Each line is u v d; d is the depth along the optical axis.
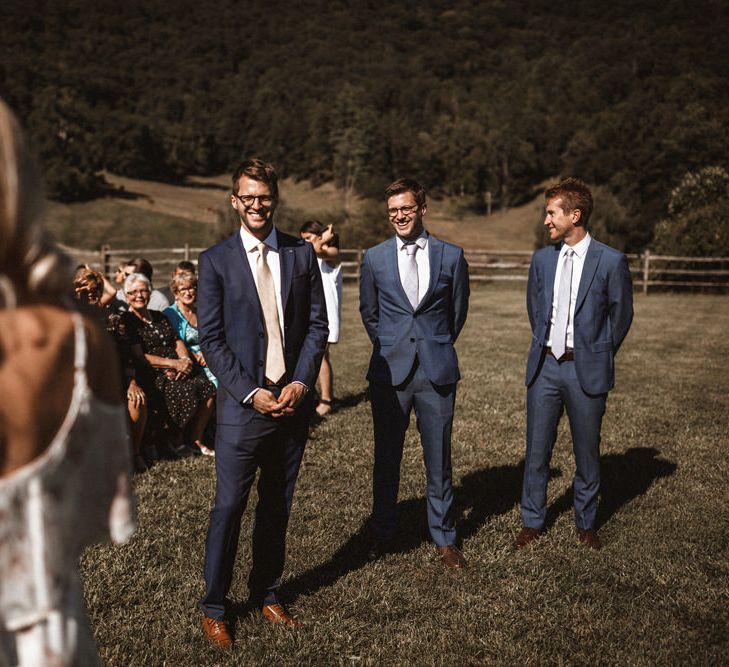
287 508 2.94
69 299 1.12
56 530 1.07
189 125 127.19
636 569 3.50
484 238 77.69
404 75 157.38
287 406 2.70
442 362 3.53
